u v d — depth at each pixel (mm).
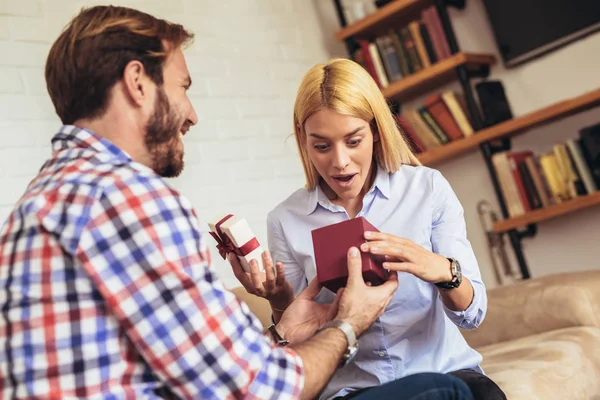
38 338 1073
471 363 1618
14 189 2775
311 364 1206
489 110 3713
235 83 3598
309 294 1492
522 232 3773
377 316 1354
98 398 1074
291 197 1781
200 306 1109
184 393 1109
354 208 1695
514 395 1876
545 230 3750
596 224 3582
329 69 1554
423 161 3838
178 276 1097
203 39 3537
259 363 1140
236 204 3420
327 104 1515
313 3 4137
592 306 2459
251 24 3771
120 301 1080
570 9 3535
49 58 1248
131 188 1115
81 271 1086
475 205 3977
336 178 1579
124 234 1093
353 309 1324
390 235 1405
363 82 1556
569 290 2508
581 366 2182
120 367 1095
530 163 3568
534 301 2584
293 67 3898
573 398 2053
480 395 1457
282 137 3711
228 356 1113
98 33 1220
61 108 1247
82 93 1219
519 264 3705
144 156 1255
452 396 1350
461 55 3674
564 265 3697
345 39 4078
